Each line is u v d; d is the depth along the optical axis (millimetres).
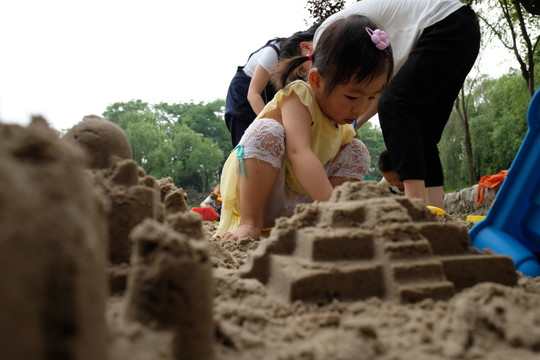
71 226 683
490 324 1116
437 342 1083
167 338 891
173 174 22031
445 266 1466
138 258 973
